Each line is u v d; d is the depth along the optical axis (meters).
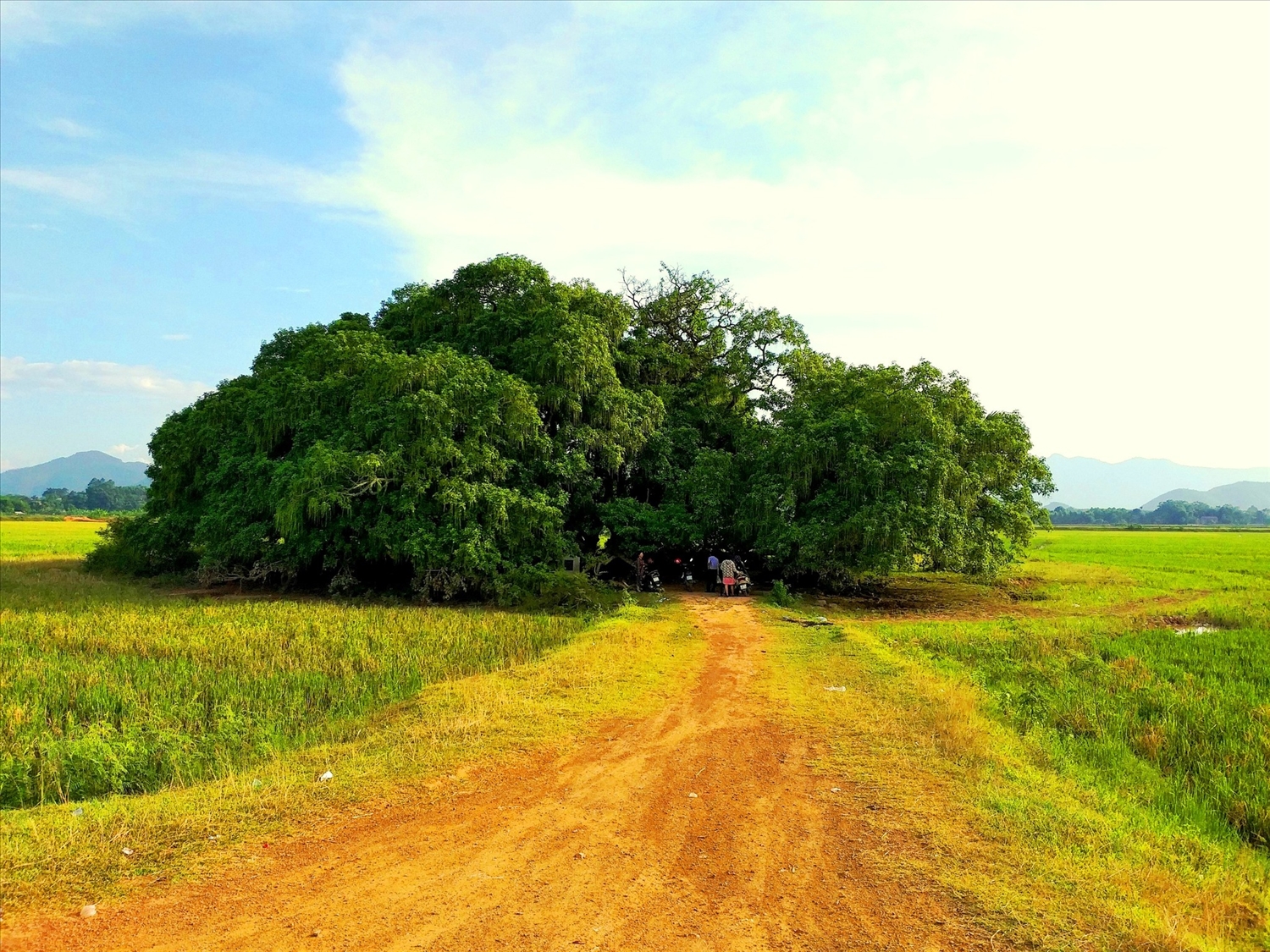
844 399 29.20
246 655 15.70
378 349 27.53
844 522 25.36
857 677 14.30
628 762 9.70
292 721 11.67
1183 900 6.39
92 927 5.69
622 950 5.55
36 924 5.68
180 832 7.34
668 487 31.23
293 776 8.98
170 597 26.84
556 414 29.09
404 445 24.78
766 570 31.56
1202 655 17.88
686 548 31.91
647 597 26.39
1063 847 7.28
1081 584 35.22
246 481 27.45
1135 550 58.34
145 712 11.71
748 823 7.85
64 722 11.29
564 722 11.23
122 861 6.70
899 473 25.31
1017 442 29.14
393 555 25.39
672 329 36.75
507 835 7.53
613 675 14.04
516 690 12.85
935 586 33.50
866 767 9.47
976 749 10.03
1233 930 6.13
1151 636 20.25
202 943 5.54
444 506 25.05
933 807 8.19
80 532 71.75
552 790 8.75
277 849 7.11
